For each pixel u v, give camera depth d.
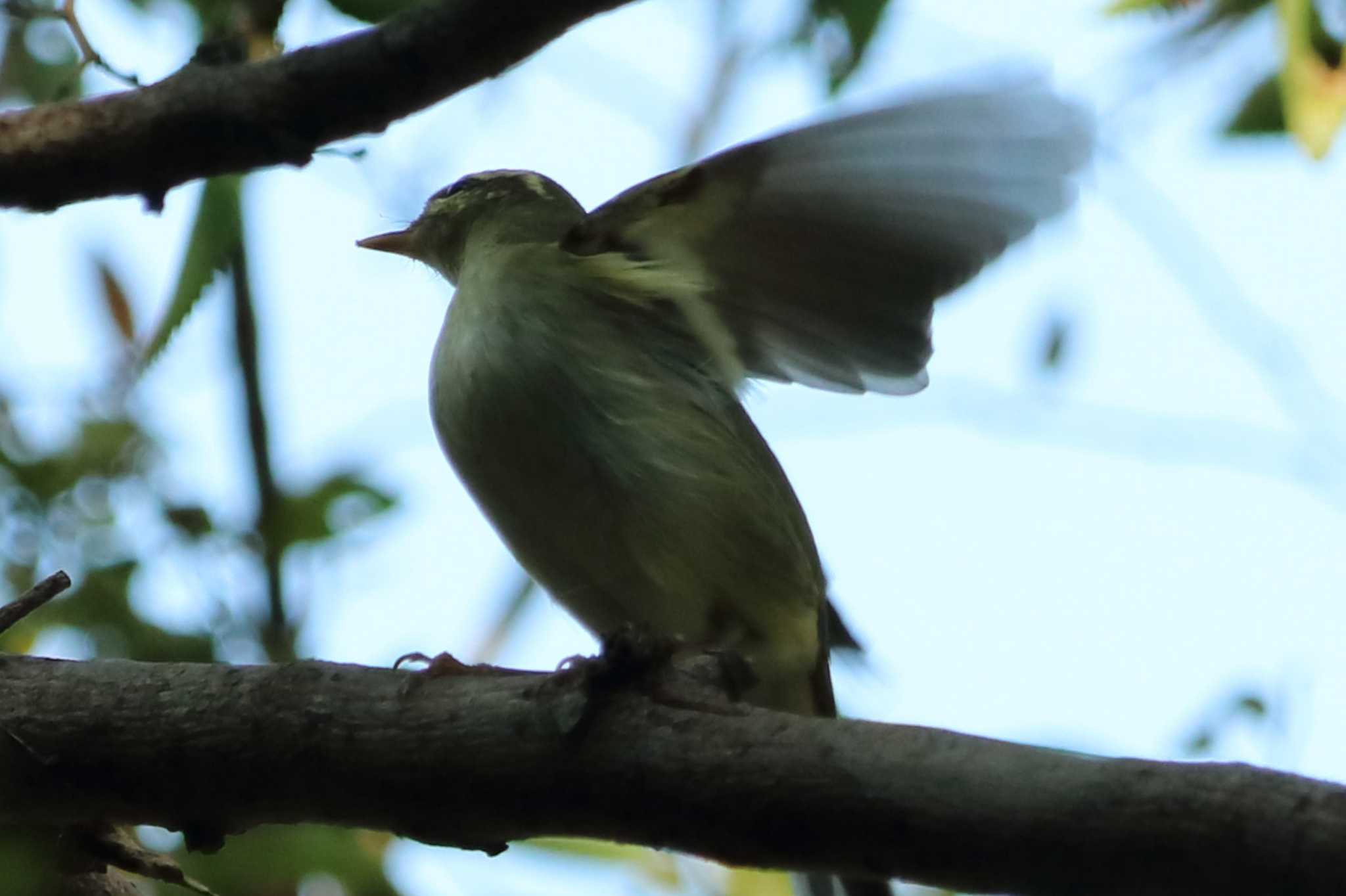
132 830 9.02
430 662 7.21
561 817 6.49
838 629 10.47
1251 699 9.95
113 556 10.47
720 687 6.54
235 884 9.34
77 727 6.92
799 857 6.14
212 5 9.27
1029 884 5.80
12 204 8.65
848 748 6.08
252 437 10.88
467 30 8.38
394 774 6.64
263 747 6.77
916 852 5.93
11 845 6.84
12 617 7.09
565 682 6.52
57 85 10.81
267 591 10.62
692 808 6.26
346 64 8.41
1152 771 5.64
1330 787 5.49
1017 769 5.81
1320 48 9.67
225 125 8.45
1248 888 5.48
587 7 8.41
